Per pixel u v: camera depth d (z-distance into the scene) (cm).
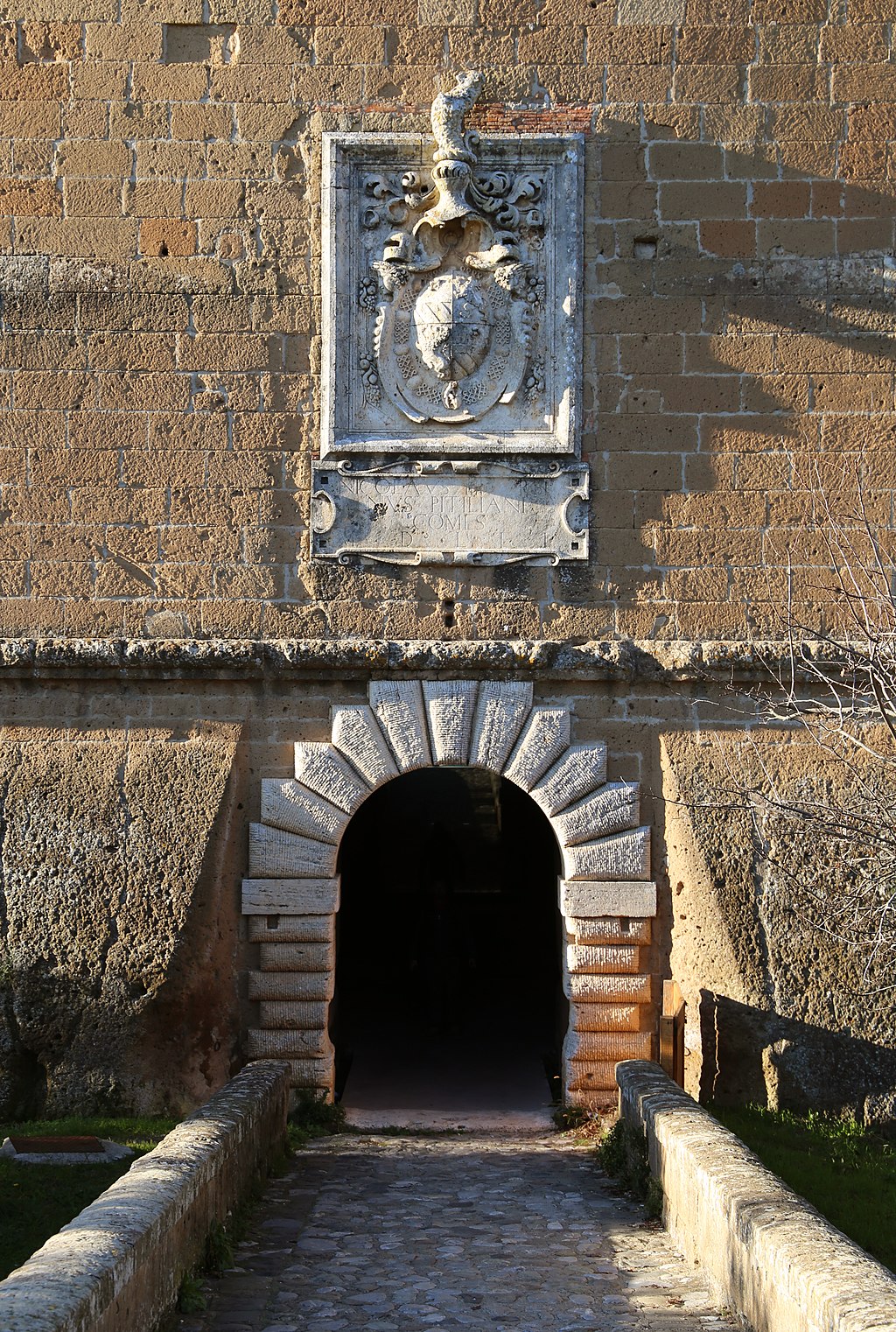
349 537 1318
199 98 1332
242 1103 1003
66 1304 557
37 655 1295
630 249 1330
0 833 1297
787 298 1328
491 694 1309
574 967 1305
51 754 1304
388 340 1320
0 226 1328
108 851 1291
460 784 2539
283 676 1312
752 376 1326
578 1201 1027
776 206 1331
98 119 1332
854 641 1217
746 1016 1279
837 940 1270
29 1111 1292
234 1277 823
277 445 1322
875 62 1336
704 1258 831
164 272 1324
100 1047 1280
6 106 1334
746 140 1334
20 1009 1280
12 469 1322
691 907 1300
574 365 1312
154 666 1302
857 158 1334
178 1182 761
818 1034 1269
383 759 1305
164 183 1330
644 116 1333
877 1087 1256
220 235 1327
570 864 1305
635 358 1325
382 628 1316
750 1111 1260
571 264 1314
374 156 1320
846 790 1290
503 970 1888
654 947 1313
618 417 1324
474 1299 796
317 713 1319
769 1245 693
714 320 1327
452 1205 1012
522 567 1319
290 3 1334
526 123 1332
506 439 1316
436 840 1709
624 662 1302
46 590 1320
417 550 1316
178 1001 1284
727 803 1276
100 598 1319
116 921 1284
